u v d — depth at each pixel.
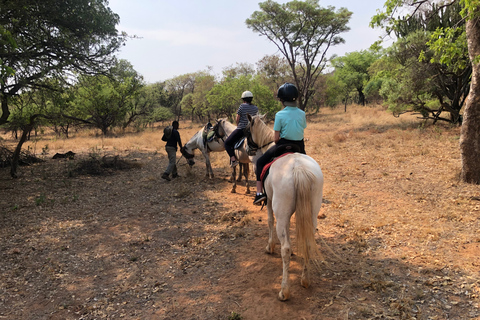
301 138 3.98
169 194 8.26
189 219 6.42
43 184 9.55
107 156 12.87
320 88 39.28
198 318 3.34
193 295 3.78
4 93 10.49
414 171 8.59
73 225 6.33
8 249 5.28
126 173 10.92
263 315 3.27
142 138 20.48
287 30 29.47
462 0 5.95
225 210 6.81
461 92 15.99
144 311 3.54
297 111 3.90
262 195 4.07
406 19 7.40
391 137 14.73
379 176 8.43
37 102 12.60
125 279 4.28
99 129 31.47
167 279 4.21
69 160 13.30
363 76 47.34
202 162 12.29
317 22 28.62
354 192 7.30
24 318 3.55
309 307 3.33
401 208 6.07
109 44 12.38
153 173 10.80
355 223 5.55
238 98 32.16
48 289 4.12
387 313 3.12
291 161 3.50
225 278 4.09
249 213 6.56
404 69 16.39
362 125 21.47
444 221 5.29
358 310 3.20
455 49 6.63
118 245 5.38
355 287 3.62
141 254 5.00
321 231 5.33
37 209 7.31
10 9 8.98
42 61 11.00
